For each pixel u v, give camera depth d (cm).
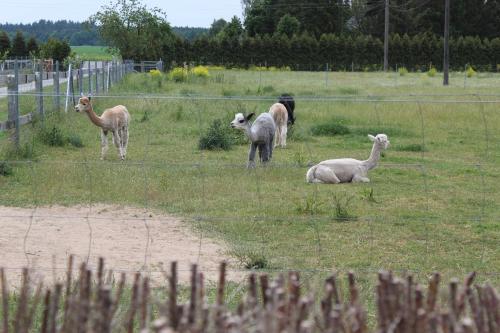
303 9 9656
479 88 4269
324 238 1055
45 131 1867
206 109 2564
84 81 3722
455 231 1120
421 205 1298
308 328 362
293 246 1010
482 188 1462
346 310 436
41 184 1321
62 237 1034
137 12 7506
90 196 1251
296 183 1462
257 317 390
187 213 1182
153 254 958
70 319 417
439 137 2167
